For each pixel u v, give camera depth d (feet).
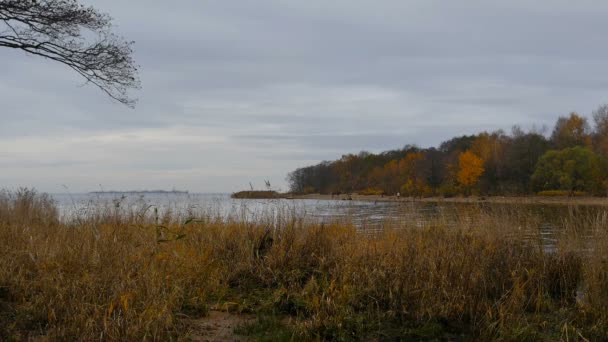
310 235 26.22
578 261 23.65
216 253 25.21
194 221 28.40
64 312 16.57
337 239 26.61
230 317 18.84
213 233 27.71
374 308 19.26
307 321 17.44
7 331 15.29
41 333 15.40
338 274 21.58
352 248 24.64
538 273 22.44
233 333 17.01
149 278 18.80
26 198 38.11
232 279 22.98
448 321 18.30
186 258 22.67
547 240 26.32
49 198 39.37
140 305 17.25
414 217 29.22
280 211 28.91
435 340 16.85
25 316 16.46
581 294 22.22
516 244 25.63
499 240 25.71
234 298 20.79
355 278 20.98
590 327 17.95
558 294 22.72
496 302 18.93
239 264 23.90
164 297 17.90
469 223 27.58
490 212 29.14
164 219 29.04
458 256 22.59
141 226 24.61
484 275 21.20
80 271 19.72
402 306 18.75
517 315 18.48
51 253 21.42
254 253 24.99
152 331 15.56
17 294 18.26
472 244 24.53
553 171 127.03
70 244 22.75
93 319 15.38
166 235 25.32
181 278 20.71
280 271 22.80
